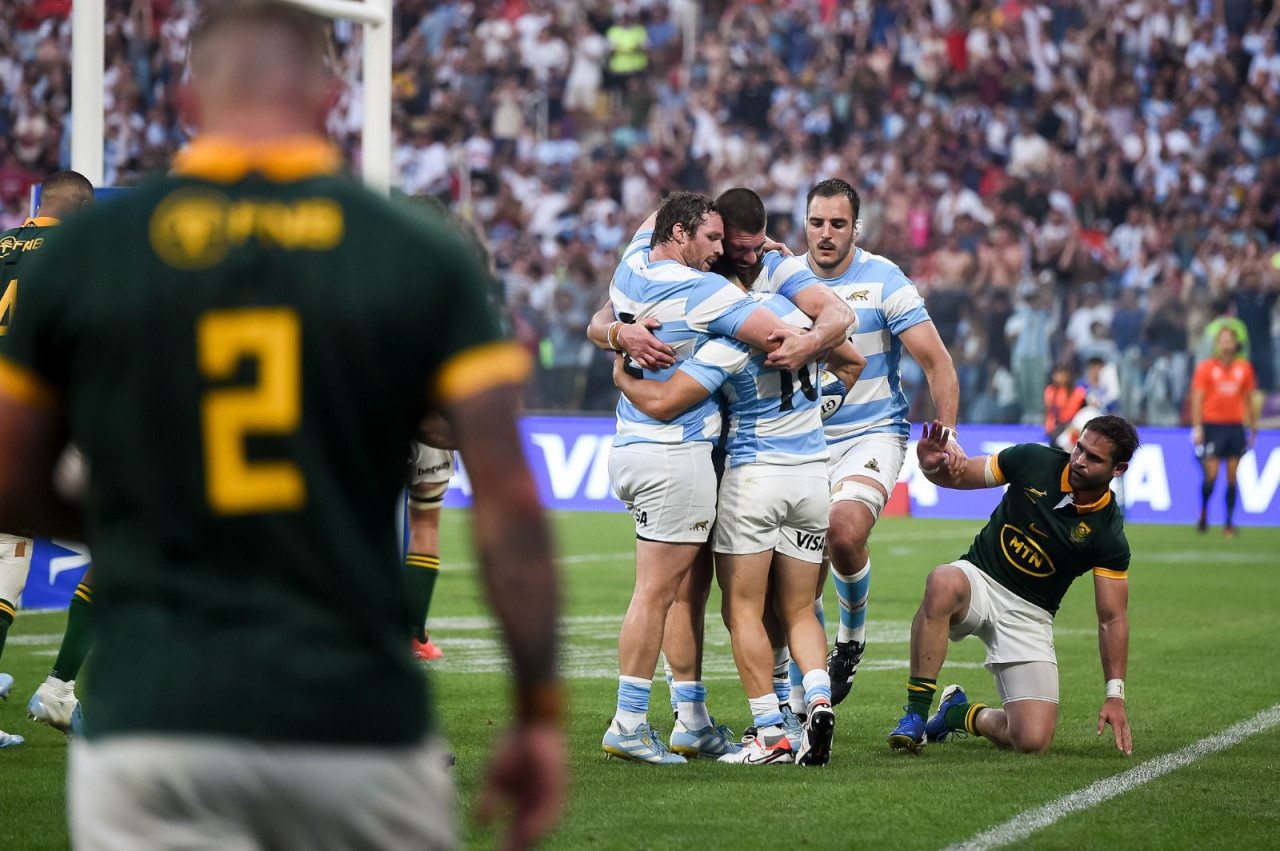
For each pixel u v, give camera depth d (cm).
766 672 1912
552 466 6650
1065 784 1783
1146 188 7912
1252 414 5700
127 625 648
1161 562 4775
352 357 647
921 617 2036
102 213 671
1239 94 8194
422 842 670
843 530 2188
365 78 3306
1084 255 7394
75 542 737
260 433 645
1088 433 1938
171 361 647
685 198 1895
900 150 8238
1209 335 6103
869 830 1533
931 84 8512
